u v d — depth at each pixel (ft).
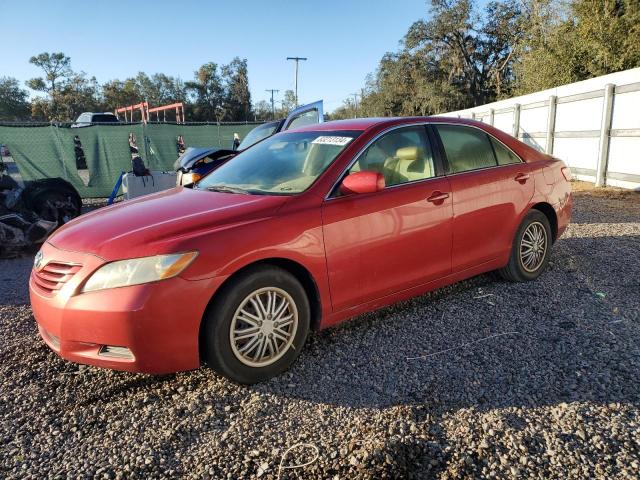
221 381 10.43
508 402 9.21
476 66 153.69
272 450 8.25
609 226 22.59
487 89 150.82
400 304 14.10
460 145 13.84
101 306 8.91
